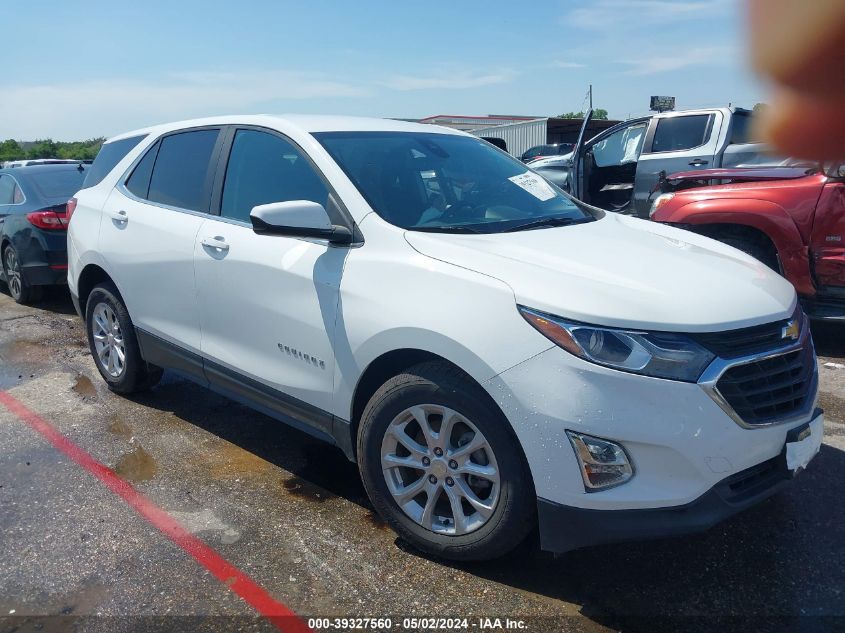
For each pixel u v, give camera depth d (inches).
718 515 98.5
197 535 125.4
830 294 213.8
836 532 123.0
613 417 96.1
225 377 150.2
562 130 1075.3
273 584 111.3
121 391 192.9
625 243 127.2
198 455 158.2
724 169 261.6
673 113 357.7
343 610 105.2
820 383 193.5
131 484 144.9
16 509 135.3
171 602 107.4
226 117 161.6
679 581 110.8
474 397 105.9
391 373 122.3
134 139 189.6
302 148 139.7
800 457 107.0
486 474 107.4
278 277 133.1
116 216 178.5
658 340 97.7
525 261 111.5
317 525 128.3
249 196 147.2
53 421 178.5
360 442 121.0
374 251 121.2
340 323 121.6
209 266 148.3
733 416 98.5
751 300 108.5
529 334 100.8
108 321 190.9
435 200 136.8
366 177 133.4
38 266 296.5
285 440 166.1
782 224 216.2
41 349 245.6
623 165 388.5
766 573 112.2
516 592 108.7
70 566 116.8
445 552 114.2
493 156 164.1
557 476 99.2
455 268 111.0
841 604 104.6
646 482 96.9
